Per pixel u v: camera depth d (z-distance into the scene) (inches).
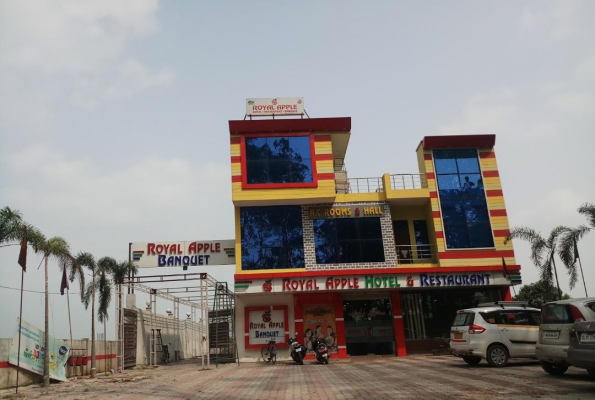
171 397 459.8
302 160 999.6
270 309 967.6
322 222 989.2
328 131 1020.5
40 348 640.4
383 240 983.0
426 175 1007.0
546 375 472.4
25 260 606.5
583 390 372.8
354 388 461.4
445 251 964.6
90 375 747.4
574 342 402.0
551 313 473.1
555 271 855.1
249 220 980.6
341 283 926.4
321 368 740.0
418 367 647.1
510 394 366.9
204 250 1053.8
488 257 966.4
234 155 995.3
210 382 596.1
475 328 585.6
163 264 1041.5
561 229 842.8
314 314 960.3
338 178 1098.7
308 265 960.3
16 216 613.0
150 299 1114.7
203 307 902.4
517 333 586.6
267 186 971.3
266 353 940.0
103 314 862.5
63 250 681.0
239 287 917.8
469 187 1005.2
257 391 481.7
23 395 516.4
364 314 979.3
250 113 1079.0
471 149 1029.8
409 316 973.8
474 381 452.4
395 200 1003.3
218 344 1010.7
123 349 893.2
